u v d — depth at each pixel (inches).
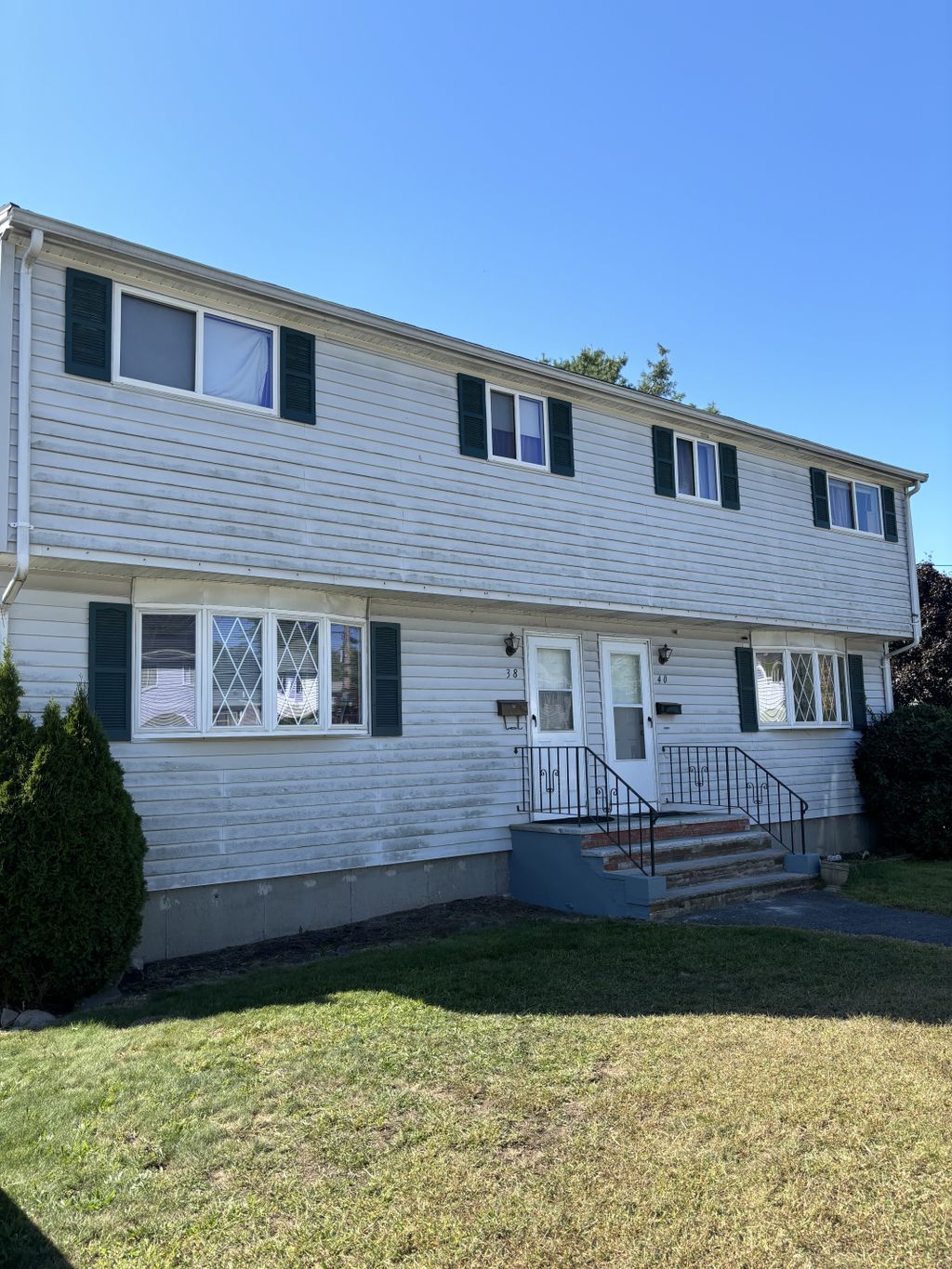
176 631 335.6
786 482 579.5
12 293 292.5
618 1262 124.2
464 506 406.3
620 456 480.4
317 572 353.7
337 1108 174.6
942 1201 135.8
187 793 332.8
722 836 434.6
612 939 308.7
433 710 412.8
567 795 458.9
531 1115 169.3
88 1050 214.4
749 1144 154.6
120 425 312.2
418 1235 131.3
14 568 301.0
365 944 334.6
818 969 266.1
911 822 573.6
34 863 254.4
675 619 498.0
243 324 349.7
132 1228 136.0
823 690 609.6
